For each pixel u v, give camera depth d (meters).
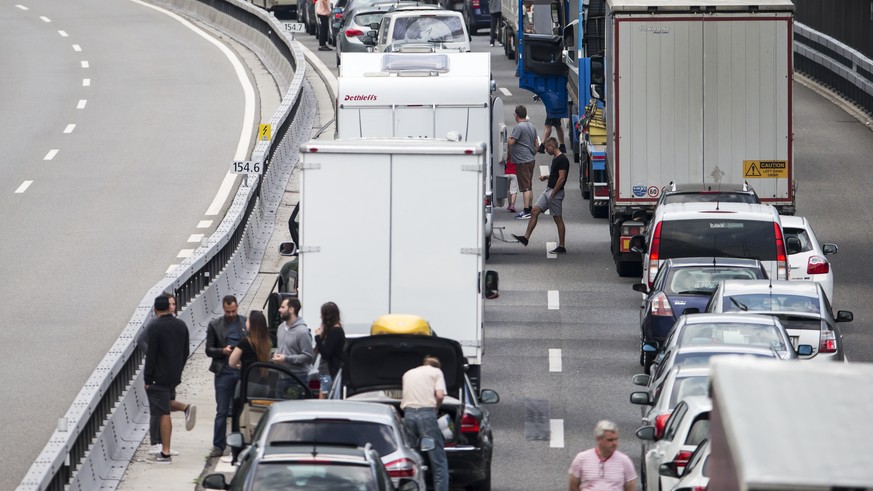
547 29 157.12
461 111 88.50
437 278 63.91
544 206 101.38
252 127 143.00
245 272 97.19
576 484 44.91
